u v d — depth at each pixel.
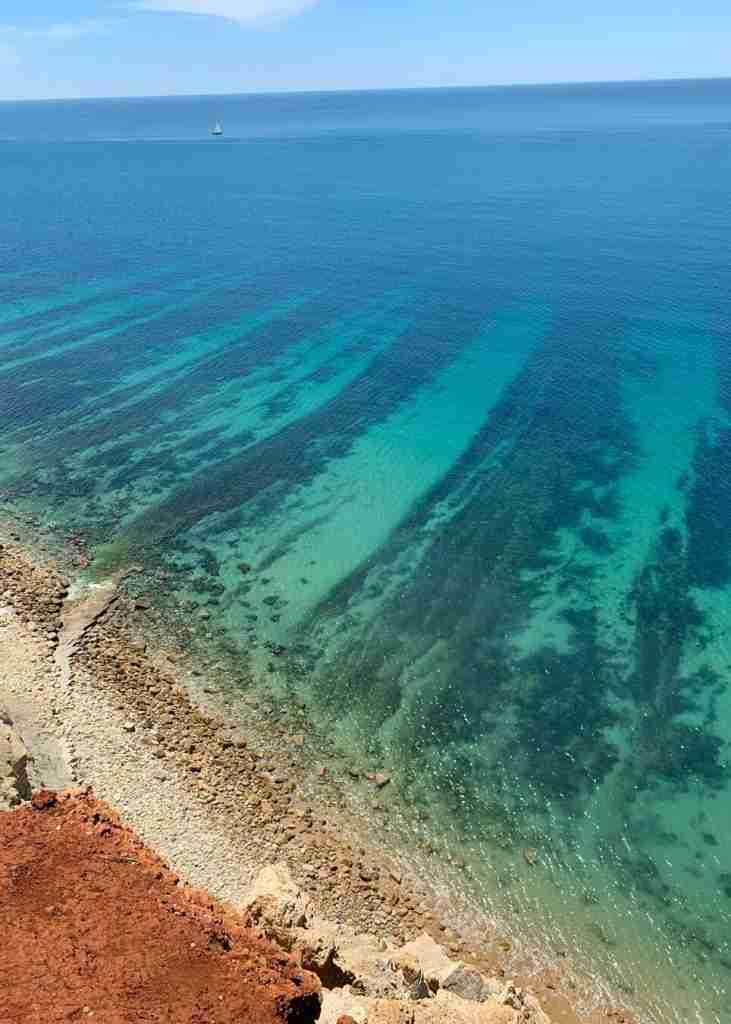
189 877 28.16
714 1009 27.22
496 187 160.00
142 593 44.78
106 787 31.25
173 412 65.44
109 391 69.00
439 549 48.72
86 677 37.72
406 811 33.66
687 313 84.81
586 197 146.38
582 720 37.75
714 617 43.19
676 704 38.34
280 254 111.75
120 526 50.62
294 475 56.50
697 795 34.28
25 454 58.91
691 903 30.41
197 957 18.59
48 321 85.62
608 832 32.94
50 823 21.94
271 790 33.78
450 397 67.81
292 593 45.16
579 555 48.06
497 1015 21.30
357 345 78.94
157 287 97.31
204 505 52.94
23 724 33.09
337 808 33.50
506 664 40.72
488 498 53.66
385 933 28.41
